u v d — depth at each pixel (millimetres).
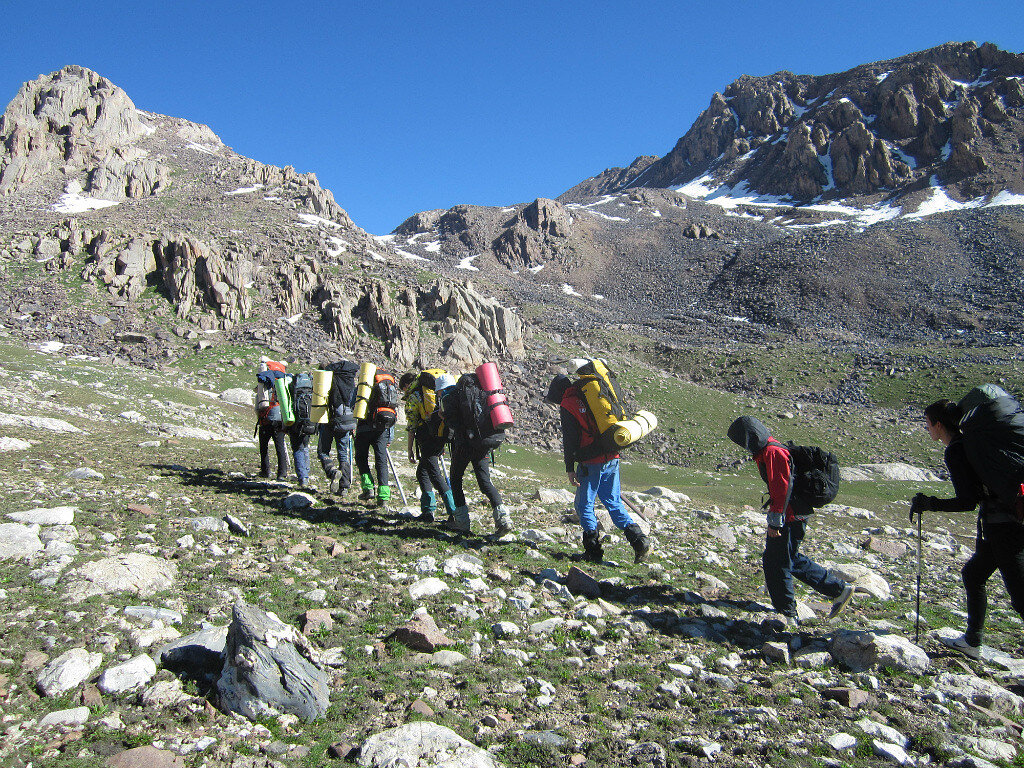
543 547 9961
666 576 9195
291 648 4750
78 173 133125
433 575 7707
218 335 70562
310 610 5973
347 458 12938
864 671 6039
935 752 4477
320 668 4852
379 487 11805
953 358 98312
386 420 11750
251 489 12133
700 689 5477
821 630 7426
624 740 4488
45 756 3588
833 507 27578
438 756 3930
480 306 89188
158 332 67562
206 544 7949
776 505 7359
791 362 103125
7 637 4848
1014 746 4691
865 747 4492
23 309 65688
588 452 8875
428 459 10602
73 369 36531
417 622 5918
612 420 8688
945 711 5164
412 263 124750
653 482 49281
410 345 77438
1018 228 159000
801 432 74375
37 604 5480
